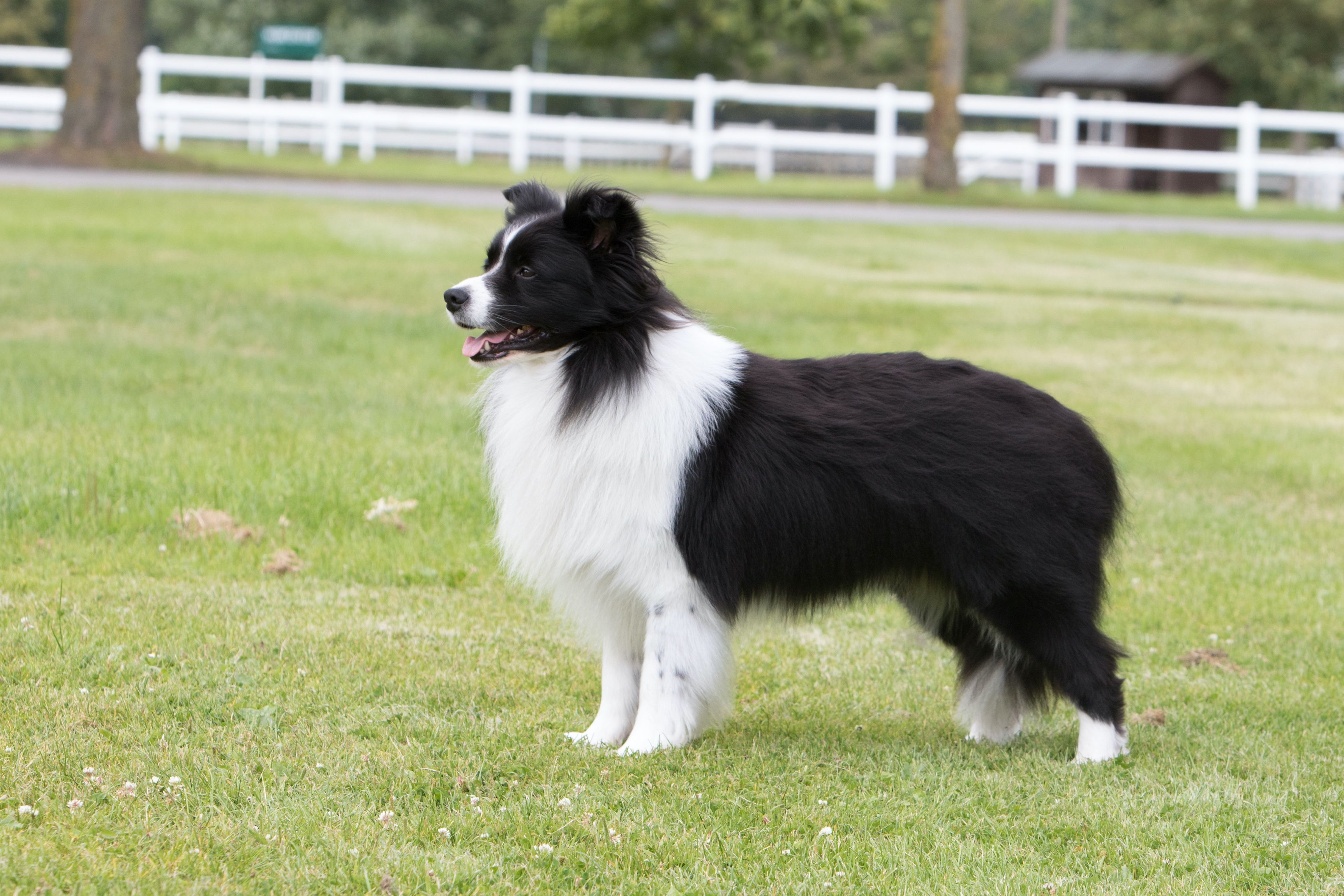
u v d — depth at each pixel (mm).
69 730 4590
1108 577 7102
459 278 16141
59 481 7531
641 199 4949
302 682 5320
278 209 21375
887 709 5602
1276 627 6730
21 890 3494
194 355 11422
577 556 4711
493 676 5625
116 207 20250
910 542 4715
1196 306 17875
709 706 4828
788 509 4676
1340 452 10523
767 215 25078
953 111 30516
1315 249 23812
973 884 3826
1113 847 4121
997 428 4754
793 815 4262
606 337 4676
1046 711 5098
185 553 6957
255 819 4004
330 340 12391
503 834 4039
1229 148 50406
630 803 4301
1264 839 4207
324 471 8172
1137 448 10383
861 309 15938
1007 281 19172
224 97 50781
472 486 8156
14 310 12602
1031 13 74938
